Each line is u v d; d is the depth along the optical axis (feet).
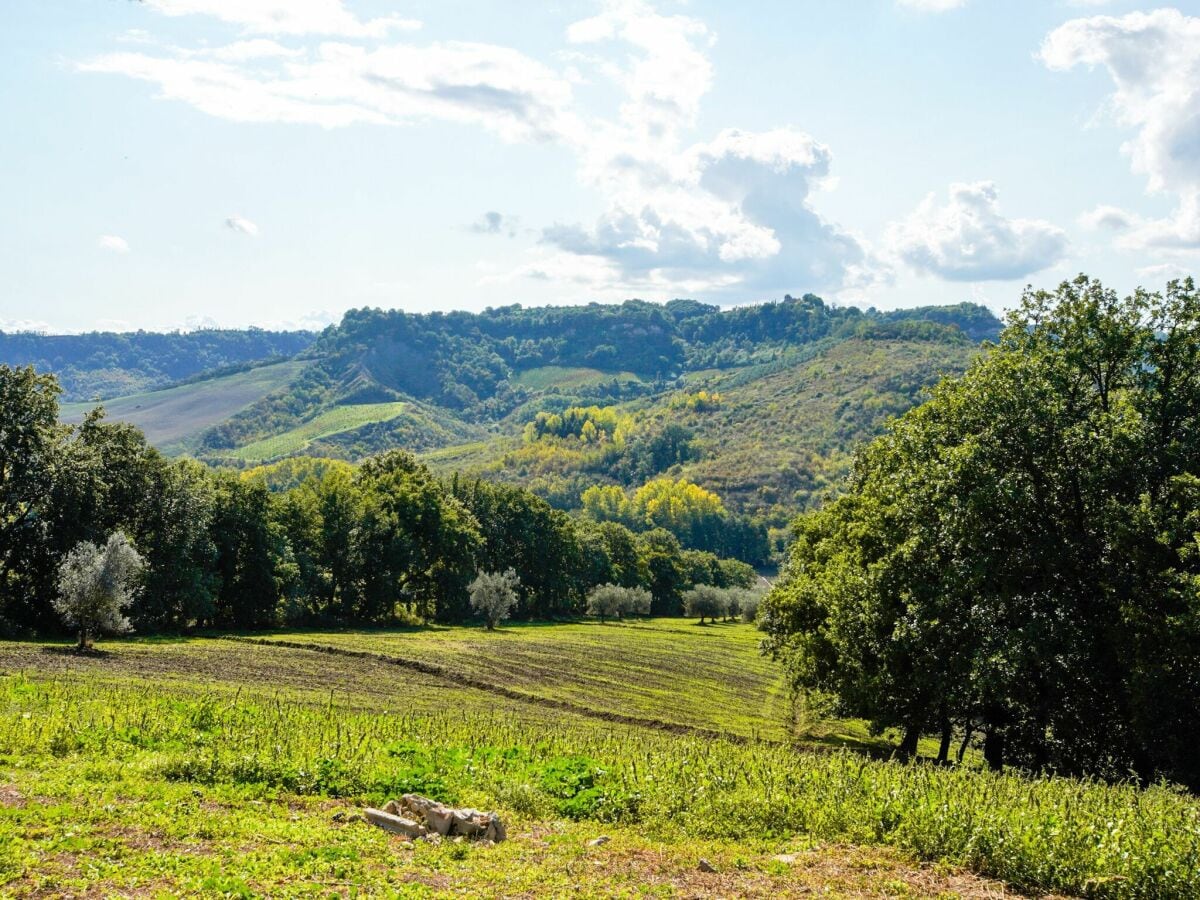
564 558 411.34
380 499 316.40
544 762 61.05
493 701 157.38
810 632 132.98
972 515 90.43
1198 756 75.97
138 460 228.02
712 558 590.55
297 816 44.88
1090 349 93.35
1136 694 76.79
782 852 43.32
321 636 239.50
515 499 403.75
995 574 90.27
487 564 388.78
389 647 221.46
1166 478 83.30
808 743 147.02
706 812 48.91
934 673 98.43
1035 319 100.42
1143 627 77.77
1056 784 53.62
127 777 49.29
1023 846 40.16
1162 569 79.00
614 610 420.77
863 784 51.13
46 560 197.26
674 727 151.74
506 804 50.85
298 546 293.84
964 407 100.32
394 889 34.35
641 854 41.96
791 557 166.30
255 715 75.72
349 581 303.68
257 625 263.90
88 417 228.02
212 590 239.09
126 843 37.68
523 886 36.14
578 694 180.75
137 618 213.46
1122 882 37.40
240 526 258.78
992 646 87.40
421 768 56.34
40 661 138.72
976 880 39.37
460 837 43.42
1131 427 83.97
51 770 49.93
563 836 44.50
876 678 107.55
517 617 390.01
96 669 135.33
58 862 34.45
